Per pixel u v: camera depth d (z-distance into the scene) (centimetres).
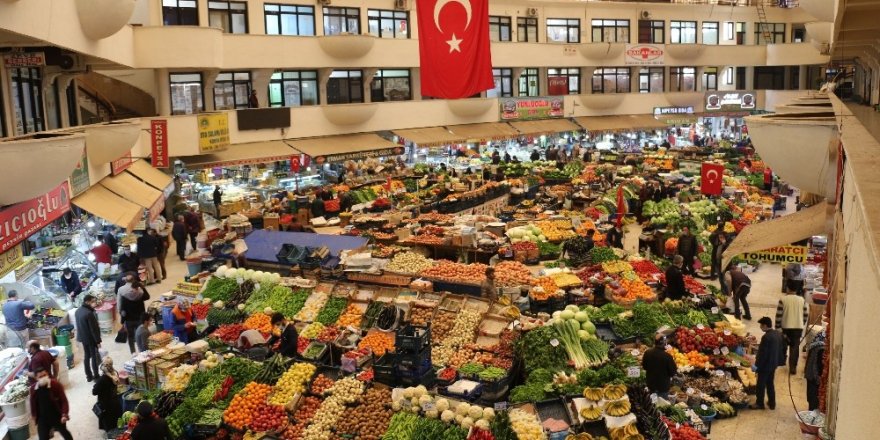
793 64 4947
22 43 1284
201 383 1088
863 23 821
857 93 1820
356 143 3281
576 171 3288
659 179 3103
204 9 2964
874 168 308
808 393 1131
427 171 3278
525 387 1011
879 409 185
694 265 2012
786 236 984
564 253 1783
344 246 1608
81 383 1371
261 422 993
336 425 986
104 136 1669
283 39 3144
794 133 799
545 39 4466
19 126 1470
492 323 1256
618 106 4709
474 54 1936
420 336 1037
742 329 1359
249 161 2792
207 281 1523
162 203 2131
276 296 1420
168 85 2748
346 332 1254
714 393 1200
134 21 2730
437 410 945
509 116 4156
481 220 2056
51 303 1521
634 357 1138
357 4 3531
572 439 831
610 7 4691
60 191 1352
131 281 1492
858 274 288
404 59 3681
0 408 1145
